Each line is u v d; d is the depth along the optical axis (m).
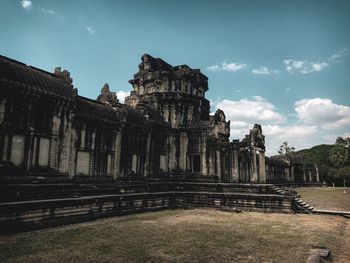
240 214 24.17
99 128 26.02
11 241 13.41
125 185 24.97
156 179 31.92
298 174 82.00
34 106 20.44
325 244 13.60
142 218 21.25
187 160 35.97
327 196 44.38
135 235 15.05
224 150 35.47
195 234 15.47
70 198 19.05
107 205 21.66
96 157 25.58
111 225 17.98
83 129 24.55
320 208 29.25
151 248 12.48
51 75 23.81
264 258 11.32
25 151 19.78
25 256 11.02
